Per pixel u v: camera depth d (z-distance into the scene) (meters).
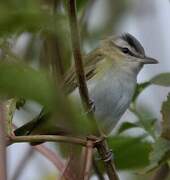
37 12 3.30
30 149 7.45
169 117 7.24
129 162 9.41
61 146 6.89
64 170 6.24
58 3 4.87
